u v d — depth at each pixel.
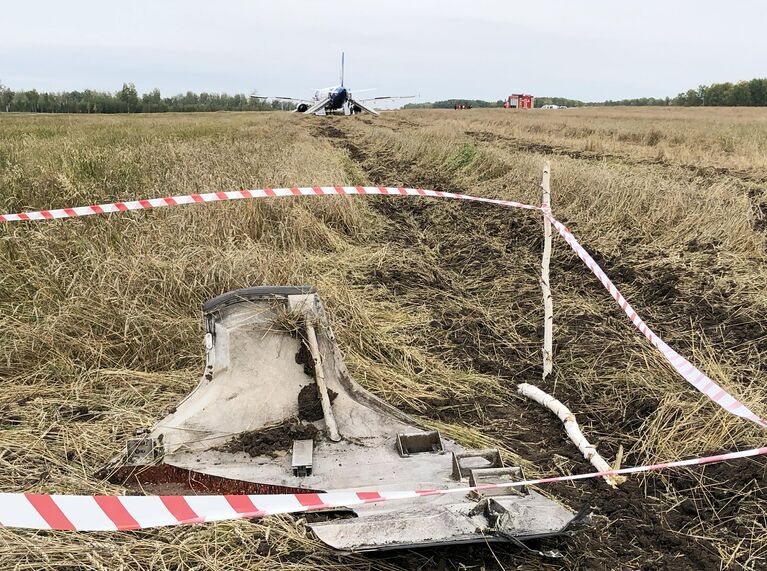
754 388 4.05
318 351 3.10
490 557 2.54
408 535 2.28
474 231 8.37
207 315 3.14
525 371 4.50
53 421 3.55
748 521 2.85
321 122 39.81
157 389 3.95
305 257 6.64
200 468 2.82
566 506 2.93
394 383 4.21
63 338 4.29
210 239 6.28
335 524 2.32
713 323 5.18
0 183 7.57
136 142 16.45
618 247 7.32
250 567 2.47
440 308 5.61
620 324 5.22
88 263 5.32
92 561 2.47
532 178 10.60
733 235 7.23
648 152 17.81
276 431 3.00
